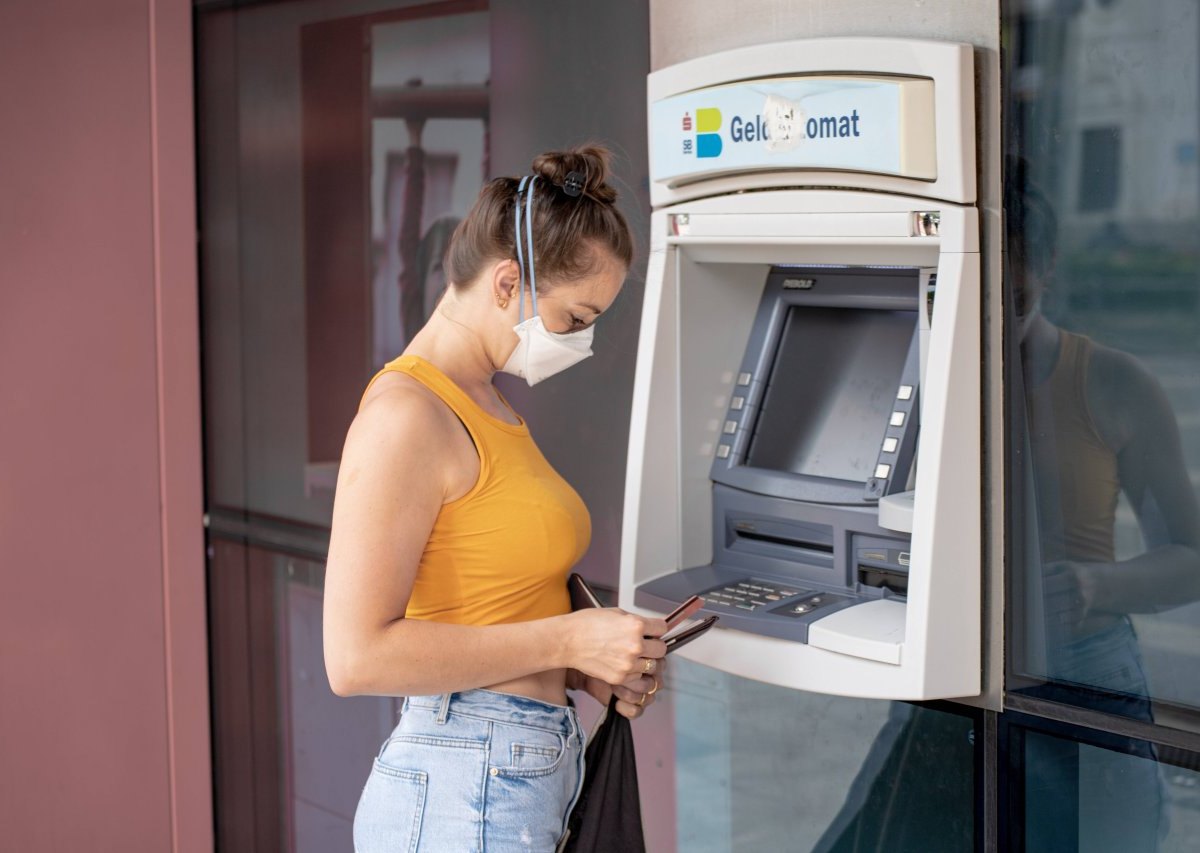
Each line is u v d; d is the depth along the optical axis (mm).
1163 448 1547
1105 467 1597
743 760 2105
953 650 1652
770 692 2047
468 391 1635
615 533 2256
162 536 3189
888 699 1796
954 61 1567
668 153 1870
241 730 3145
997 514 1670
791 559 1931
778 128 1704
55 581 3389
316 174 2738
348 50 2615
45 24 3141
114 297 3160
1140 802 1611
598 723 1724
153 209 3068
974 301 1617
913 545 1630
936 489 1608
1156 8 1490
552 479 1667
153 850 3334
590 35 2154
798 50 1683
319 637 2887
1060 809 1691
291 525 2926
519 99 2299
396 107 2539
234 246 2961
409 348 1667
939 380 1611
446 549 1573
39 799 3523
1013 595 1689
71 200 3182
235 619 3109
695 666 2158
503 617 1612
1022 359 1649
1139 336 1553
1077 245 1590
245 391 2994
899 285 1848
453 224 2469
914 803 1869
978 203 1639
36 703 3480
